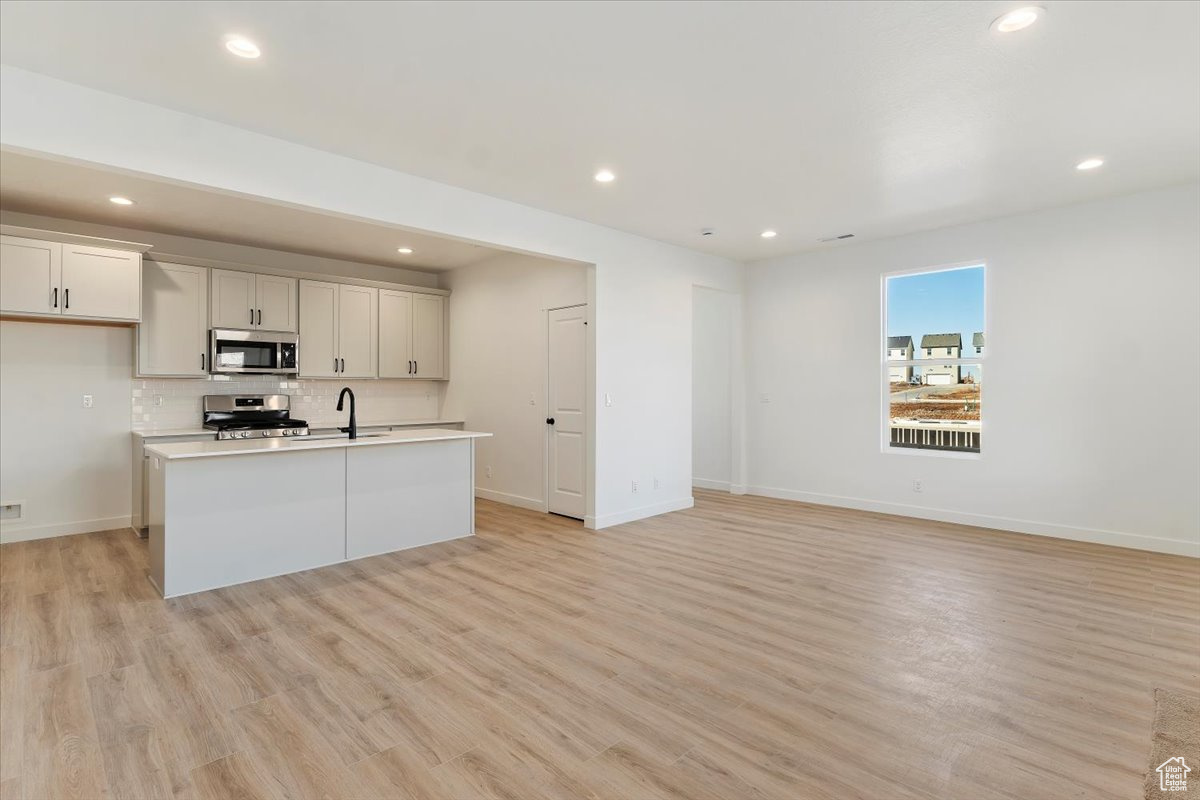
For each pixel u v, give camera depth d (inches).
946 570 151.5
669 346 224.5
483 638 111.7
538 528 201.0
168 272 197.3
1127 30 88.3
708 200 170.4
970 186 159.2
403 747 77.8
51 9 83.0
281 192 128.0
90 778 71.0
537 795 68.7
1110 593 133.9
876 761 74.6
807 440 239.6
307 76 102.5
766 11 84.0
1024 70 100.0
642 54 95.6
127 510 198.1
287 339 221.9
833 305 230.7
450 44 92.7
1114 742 78.0
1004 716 84.5
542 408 229.9
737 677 96.6
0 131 97.8
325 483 157.9
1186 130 123.8
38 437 182.9
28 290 165.9
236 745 77.9
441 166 143.9
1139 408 167.5
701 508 230.8
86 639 110.0
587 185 157.5
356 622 119.1
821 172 148.1
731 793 68.9
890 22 86.7
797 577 146.9
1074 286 176.6
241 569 143.3
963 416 205.0
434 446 181.3
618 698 90.1
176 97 109.8
